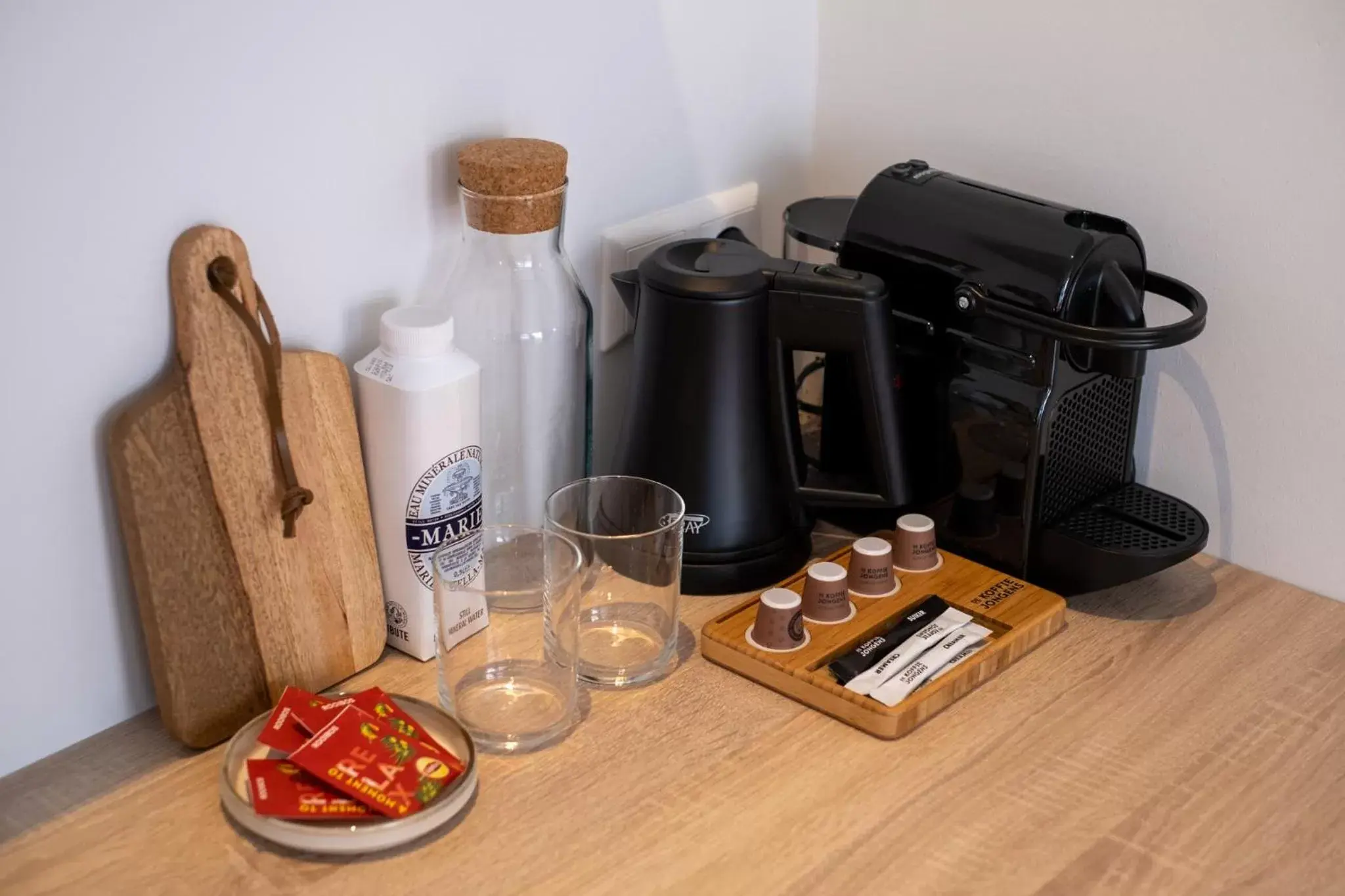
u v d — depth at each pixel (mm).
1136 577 942
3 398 725
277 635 835
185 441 770
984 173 1099
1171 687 899
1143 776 814
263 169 807
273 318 831
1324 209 914
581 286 966
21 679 780
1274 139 924
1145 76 977
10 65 681
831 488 975
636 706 867
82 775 794
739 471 943
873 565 953
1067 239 902
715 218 1132
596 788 794
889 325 909
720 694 882
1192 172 973
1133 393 1006
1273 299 957
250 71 782
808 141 1206
